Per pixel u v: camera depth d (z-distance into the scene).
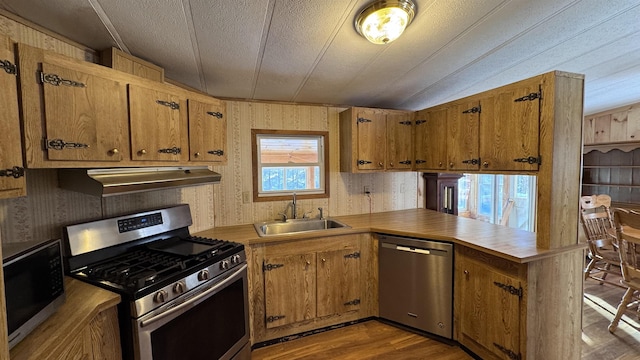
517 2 1.24
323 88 2.40
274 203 2.76
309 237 2.25
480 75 2.17
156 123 1.54
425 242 2.19
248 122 2.65
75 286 1.25
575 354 1.81
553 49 1.75
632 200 3.76
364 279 2.46
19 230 1.27
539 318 1.65
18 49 0.98
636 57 1.95
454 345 2.13
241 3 1.18
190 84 2.22
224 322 1.69
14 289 0.87
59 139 1.11
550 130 1.64
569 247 1.72
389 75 2.12
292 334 2.26
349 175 3.04
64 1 1.12
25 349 0.84
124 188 1.34
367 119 2.69
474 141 2.18
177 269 1.42
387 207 3.24
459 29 1.47
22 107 0.99
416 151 2.81
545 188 1.68
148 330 1.21
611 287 3.04
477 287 1.92
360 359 2.00
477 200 4.84
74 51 1.47
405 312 2.33
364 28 1.36
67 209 1.46
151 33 1.41
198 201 2.36
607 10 1.32
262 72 2.00
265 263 2.14
